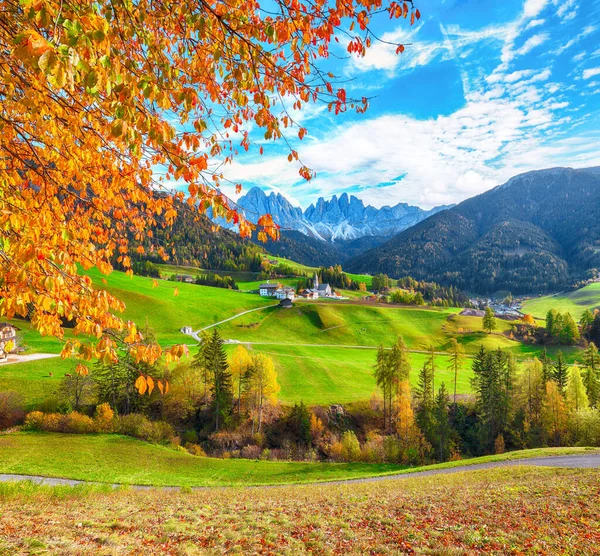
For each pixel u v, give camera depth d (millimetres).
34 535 7707
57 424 40000
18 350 61344
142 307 99000
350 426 53344
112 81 2752
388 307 131750
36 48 2076
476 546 9711
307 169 4684
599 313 123562
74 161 4230
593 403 58469
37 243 3328
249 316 113500
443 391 49062
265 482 31219
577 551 9180
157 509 12633
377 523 11891
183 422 49656
